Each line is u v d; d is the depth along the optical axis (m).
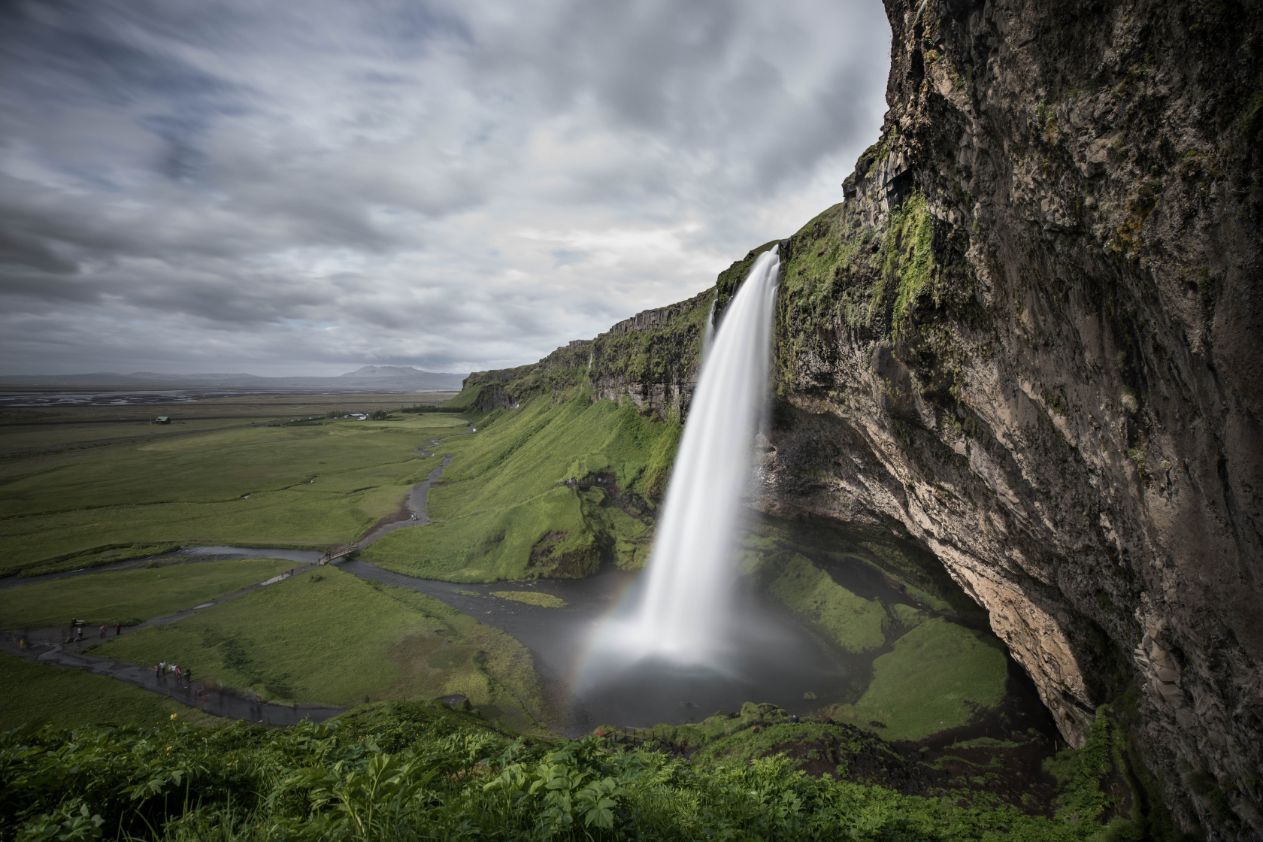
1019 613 25.94
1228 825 12.62
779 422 42.69
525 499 77.31
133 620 48.59
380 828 6.69
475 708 34.69
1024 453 17.38
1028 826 19.09
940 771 24.45
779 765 17.47
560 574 61.19
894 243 23.11
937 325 19.81
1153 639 13.52
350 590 55.12
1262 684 9.91
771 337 40.72
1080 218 10.98
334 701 36.53
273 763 11.53
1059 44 10.64
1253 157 7.81
